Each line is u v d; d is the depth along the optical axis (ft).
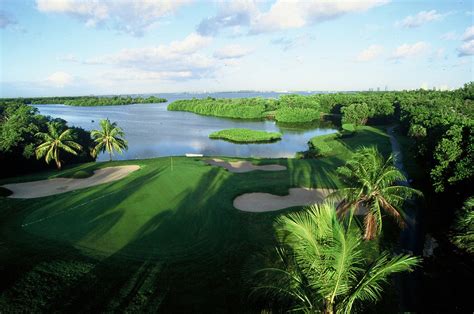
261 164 161.17
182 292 57.21
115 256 68.85
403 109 299.38
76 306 52.85
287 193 111.65
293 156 210.18
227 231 82.02
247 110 440.86
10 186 128.26
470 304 49.93
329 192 113.70
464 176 83.20
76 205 99.19
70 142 161.68
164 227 84.07
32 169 160.86
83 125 365.81
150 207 97.71
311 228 32.60
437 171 93.45
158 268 64.69
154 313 51.90
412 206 94.63
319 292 31.07
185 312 52.24
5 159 148.36
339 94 507.71
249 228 83.20
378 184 67.05
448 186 90.17
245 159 176.35
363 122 337.93
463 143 90.53
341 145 210.38
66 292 56.03
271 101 547.49
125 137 280.10
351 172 70.95
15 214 92.94
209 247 73.77
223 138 273.54
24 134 164.35
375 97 425.69
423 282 59.11
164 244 75.15
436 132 117.50
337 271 29.71
